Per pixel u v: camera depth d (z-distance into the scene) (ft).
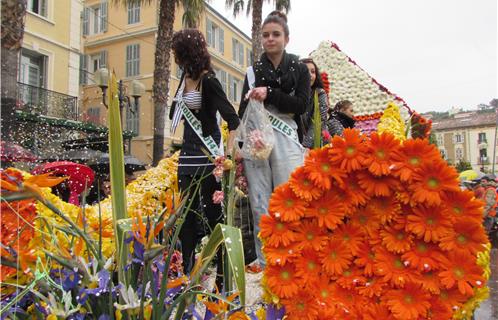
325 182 6.17
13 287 5.81
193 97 9.57
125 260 5.07
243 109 10.16
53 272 5.40
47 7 57.77
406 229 5.98
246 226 12.00
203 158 9.40
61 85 59.57
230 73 98.32
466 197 5.81
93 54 82.02
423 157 6.02
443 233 5.82
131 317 4.71
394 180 6.18
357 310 5.92
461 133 197.77
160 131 40.37
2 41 21.45
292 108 9.37
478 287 5.65
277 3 53.36
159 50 40.60
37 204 6.64
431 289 5.74
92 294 4.96
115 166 5.51
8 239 6.30
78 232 5.12
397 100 16.12
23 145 25.36
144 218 5.50
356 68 17.54
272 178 9.32
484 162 188.14
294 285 6.04
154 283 4.92
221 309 5.11
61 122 46.16
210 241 5.36
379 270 6.00
